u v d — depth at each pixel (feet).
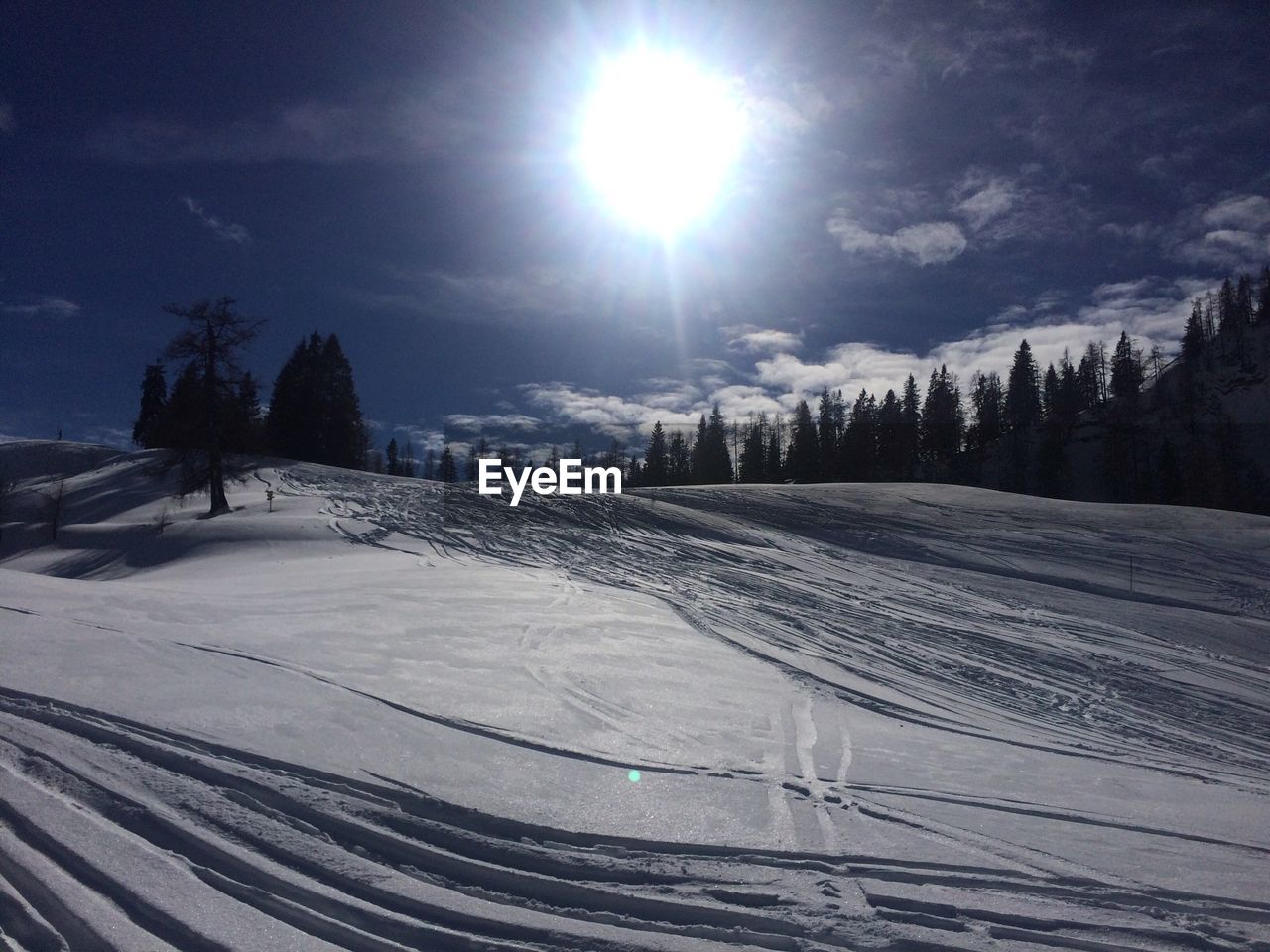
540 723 26.32
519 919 14.03
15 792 16.72
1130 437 260.83
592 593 63.21
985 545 103.50
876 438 272.10
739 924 14.40
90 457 229.66
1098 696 48.73
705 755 25.13
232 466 119.55
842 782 23.61
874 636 58.85
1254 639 70.13
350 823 16.84
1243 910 16.19
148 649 30.27
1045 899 16.14
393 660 33.24
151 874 14.03
